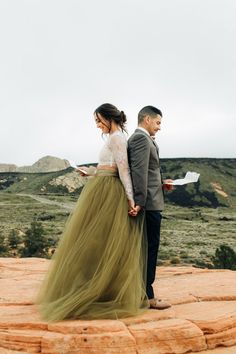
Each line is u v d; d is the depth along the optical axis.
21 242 79.25
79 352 3.91
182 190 195.00
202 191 193.75
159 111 4.90
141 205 4.65
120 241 4.63
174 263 61.72
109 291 4.59
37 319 4.43
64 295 4.65
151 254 4.86
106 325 4.09
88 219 4.82
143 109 4.89
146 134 4.78
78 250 4.73
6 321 4.35
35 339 4.03
